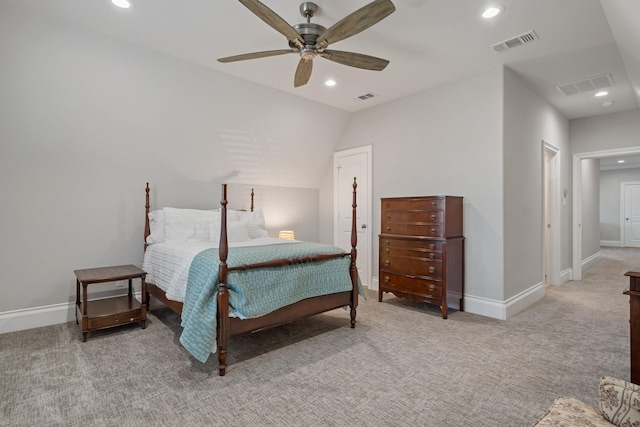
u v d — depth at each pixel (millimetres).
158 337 2934
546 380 2211
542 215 4340
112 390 2068
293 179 5270
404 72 3602
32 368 2338
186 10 2496
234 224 3906
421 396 2021
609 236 10719
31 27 2604
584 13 2496
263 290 2508
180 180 4109
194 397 2002
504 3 2377
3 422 1751
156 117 3551
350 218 5172
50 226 3217
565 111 4902
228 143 4258
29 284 3133
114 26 2727
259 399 1986
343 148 5273
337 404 1938
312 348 2732
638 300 1675
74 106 3061
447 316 3516
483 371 2334
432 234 3578
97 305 3189
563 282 5164
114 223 3602
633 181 10250
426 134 4137
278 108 4344
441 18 2568
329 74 3648
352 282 3225
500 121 3467
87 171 3398
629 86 3945
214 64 3408
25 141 2977
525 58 3266
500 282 3488
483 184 3609
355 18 1959
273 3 2395
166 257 3146
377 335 3021
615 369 2359
